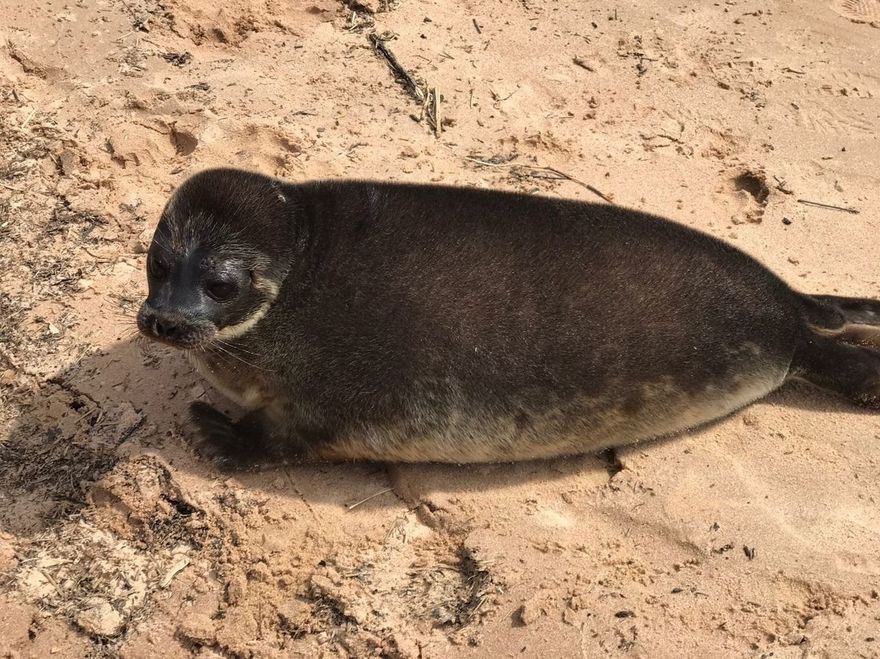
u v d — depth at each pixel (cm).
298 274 141
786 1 225
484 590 132
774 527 137
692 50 209
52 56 190
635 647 127
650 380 140
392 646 128
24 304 158
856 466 144
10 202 169
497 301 138
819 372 149
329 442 143
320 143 181
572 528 138
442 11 212
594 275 138
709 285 141
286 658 127
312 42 201
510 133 187
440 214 141
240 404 148
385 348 138
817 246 173
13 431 146
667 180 181
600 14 216
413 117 188
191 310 135
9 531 136
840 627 129
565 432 141
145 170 177
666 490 141
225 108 184
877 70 208
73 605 131
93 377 151
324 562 135
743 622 129
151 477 140
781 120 194
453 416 140
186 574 133
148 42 195
